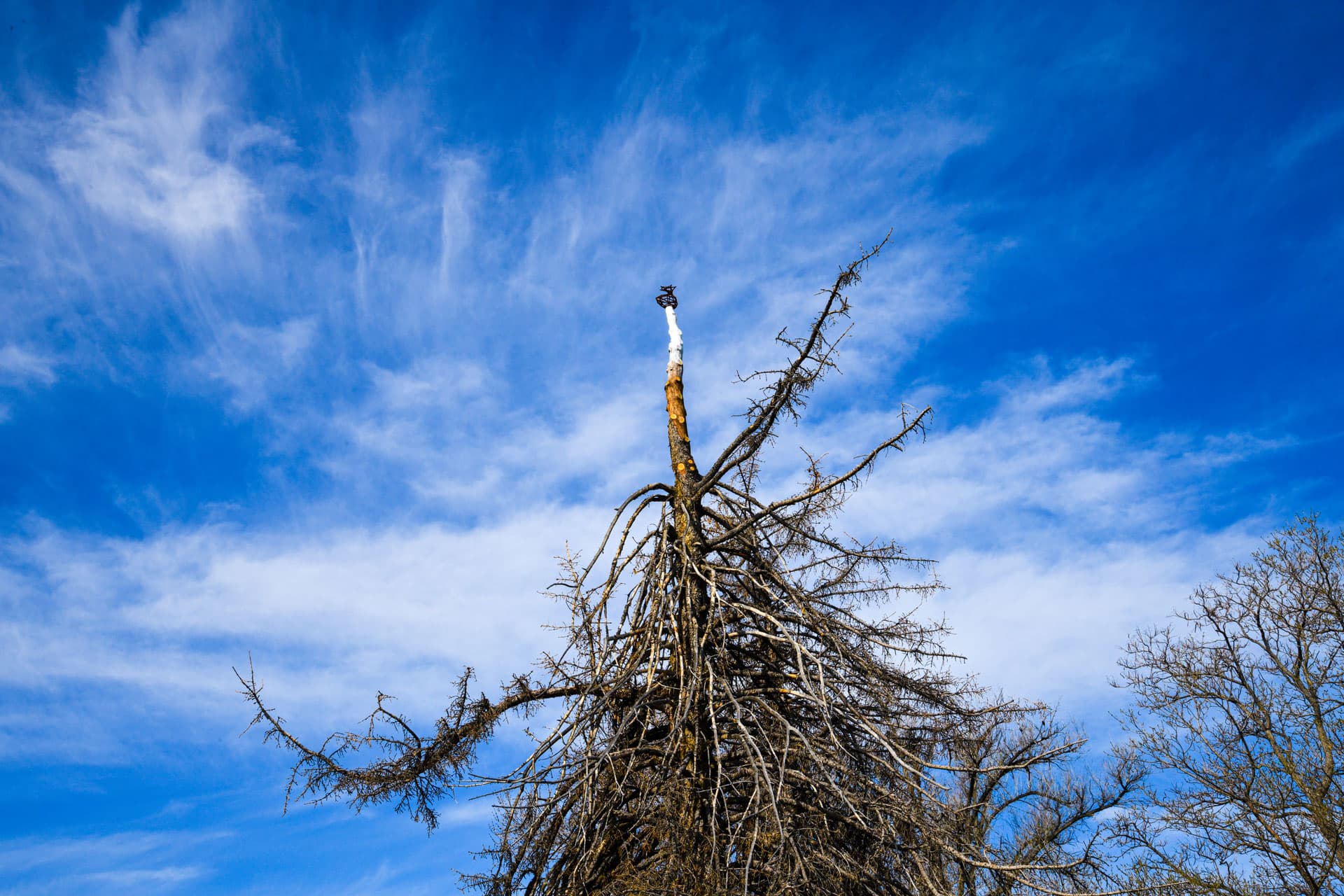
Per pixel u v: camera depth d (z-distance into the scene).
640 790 7.79
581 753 7.77
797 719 8.43
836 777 7.75
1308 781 13.93
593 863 7.62
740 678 8.59
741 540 8.89
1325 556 15.05
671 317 11.18
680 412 10.41
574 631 8.70
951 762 9.05
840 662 8.40
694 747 7.93
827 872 6.96
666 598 8.72
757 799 7.18
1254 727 14.59
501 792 7.78
